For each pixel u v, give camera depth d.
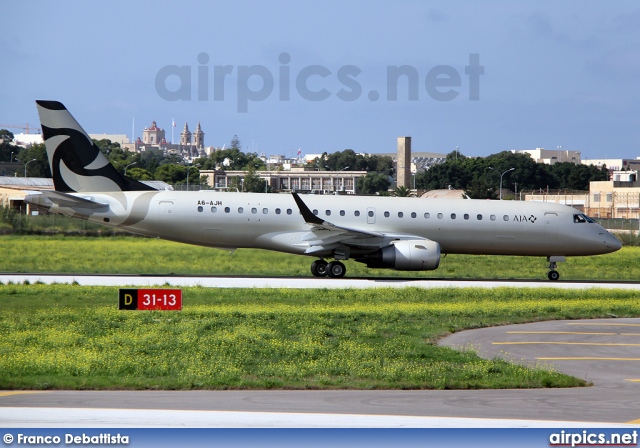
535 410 53.78
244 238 149.00
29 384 59.97
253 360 73.12
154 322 93.81
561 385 62.66
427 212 153.88
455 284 144.88
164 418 50.62
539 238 157.25
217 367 68.00
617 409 54.28
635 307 113.44
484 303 116.00
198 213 146.75
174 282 138.38
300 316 99.31
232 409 53.19
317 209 151.12
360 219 151.62
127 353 74.25
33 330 87.00
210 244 150.25
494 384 62.41
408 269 146.88
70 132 145.00
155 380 62.59
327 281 144.88
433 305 112.75
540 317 103.06
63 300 112.19
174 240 149.75
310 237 147.38
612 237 161.00
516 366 69.75
